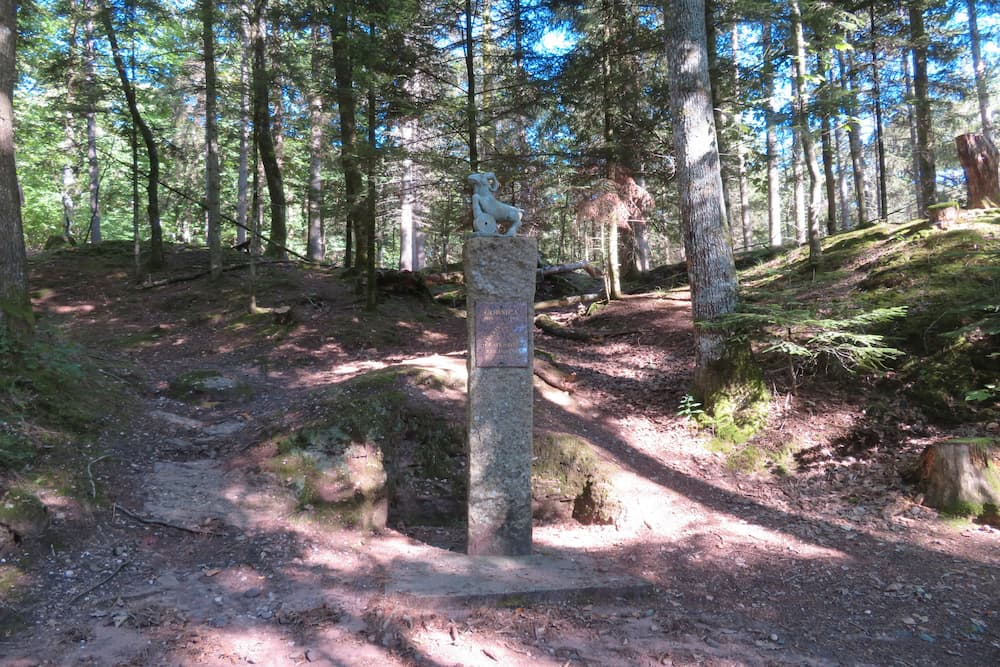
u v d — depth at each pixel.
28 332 6.66
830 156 15.90
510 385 5.59
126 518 5.19
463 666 3.78
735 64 14.44
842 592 4.91
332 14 11.77
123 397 7.46
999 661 3.90
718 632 4.34
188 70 15.81
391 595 4.54
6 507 4.54
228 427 7.39
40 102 21.08
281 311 12.20
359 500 6.13
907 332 8.52
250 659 3.74
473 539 5.57
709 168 8.77
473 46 13.82
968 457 6.18
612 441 8.16
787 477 7.39
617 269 15.41
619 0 14.32
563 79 13.48
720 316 8.58
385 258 36.38
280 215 18.92
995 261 8.88
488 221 5.69
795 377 8.65
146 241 18.89
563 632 4.29
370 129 11.88
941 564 5.26
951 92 16.62
